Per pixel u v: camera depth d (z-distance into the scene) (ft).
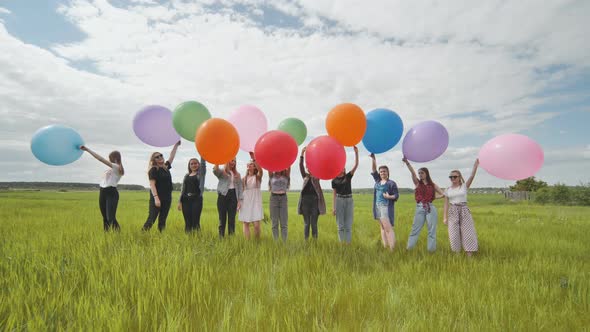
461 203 20.13
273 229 22.38
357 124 20.95
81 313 9.50
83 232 23.30
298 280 13.39
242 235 22.43
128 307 10.04
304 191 22.90
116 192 23.35
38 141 20.29
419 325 9.30
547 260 18.26
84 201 76.18
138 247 16.88
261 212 22.44
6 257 14.74
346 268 15.51
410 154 21.52
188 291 11.55
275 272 13.91
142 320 9.20
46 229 25.48
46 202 65.72
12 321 8.73
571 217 50.47
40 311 9.53
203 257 15.29
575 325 10.02
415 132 21.25
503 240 25.50
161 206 23.00
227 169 22.59
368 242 24.49
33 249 16.43
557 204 115.65
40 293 10.89
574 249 22.67
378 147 22.22
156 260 13.79
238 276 13.48
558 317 10.51
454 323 9.68
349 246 20.76
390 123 21.57
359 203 93.71
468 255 19.47
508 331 9.36
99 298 10.34
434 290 12.51
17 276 12.12
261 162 19.48
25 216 36.70
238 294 11.39
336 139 21.29
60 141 20.66
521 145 18.37
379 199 21.90
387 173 22.30
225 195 22.24
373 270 15.85
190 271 13.41
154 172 22.35
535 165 18.40
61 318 9.39
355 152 22.72
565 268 16.63
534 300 11.94
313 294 11.68
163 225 23.26
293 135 23.61
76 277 12.34
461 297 11.80
